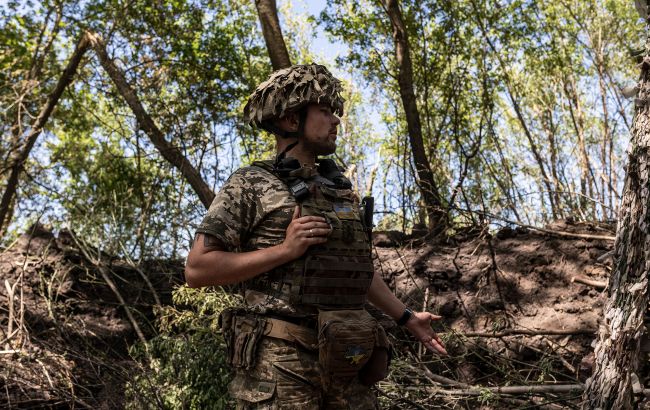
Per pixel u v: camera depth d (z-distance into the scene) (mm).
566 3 13203
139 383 4410
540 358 4691
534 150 10602
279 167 2133
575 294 5031
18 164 9070
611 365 2527
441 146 9938
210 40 9766
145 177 9797
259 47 10195
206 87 9742
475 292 5293
